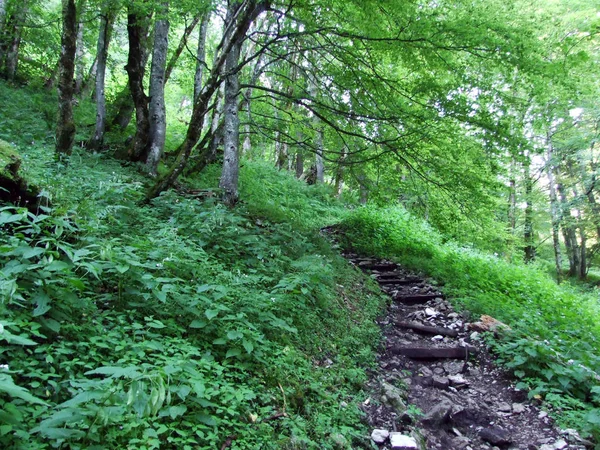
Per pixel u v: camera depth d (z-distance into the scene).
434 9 7.54
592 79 8.88
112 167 8.80
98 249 3.81
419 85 8.18
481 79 8.02
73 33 7.24
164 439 2.64
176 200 7.35
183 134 18.23
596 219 20.47
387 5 7.30
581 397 4.83
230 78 8.98
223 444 2.86
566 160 21.58
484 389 5.23
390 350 6.04
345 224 14.12
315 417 3.68
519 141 7.83
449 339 6.53
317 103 9.03
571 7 11.15
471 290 8.77
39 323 2.87
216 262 5.21
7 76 14.34
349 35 8.03
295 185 18.06
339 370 4.73
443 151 9.00
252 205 9.95
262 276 5.14
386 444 3.76
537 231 25.83
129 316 3.65
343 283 7.71
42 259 3.05
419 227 15.34
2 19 11.15
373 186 10.70
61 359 2.80
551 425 4.39
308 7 8.44
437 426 4.21
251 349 3.66
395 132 9.10
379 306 7.66
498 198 11.26
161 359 3.19
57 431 2.01
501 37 7.22
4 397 2.30
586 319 8.48
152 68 10.48
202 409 3.00
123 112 13.37
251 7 7.68
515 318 7.36
